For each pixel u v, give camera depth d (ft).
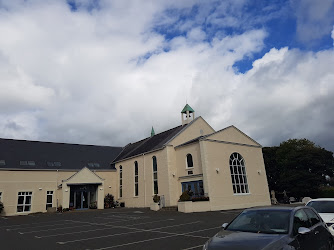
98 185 96.37
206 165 71.87
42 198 89.71
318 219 21.03
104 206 97.66
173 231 36.01
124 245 28.04
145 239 30.89
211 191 70.49
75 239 32.94
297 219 18.03
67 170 97.19
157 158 86.89
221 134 79.15
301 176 116.26
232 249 14.66
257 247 14.42
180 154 82.58
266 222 17.93
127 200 98.78
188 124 91.97
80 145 116.47
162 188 82.38
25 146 99.50
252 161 85.76
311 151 125.49
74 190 93.91
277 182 127.13
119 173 107.76
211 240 16.70
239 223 18.98
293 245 15.51
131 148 117.60
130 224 46.09
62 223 52.65
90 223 50.49
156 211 72.43
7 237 37.14
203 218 50.93
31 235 37.99
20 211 84.89
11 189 84.89
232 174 78.07
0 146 93.25
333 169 130.00
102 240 31.42
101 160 113.29
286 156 128.88
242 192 78.64
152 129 123.54
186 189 78.38
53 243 30.86
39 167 92.53
